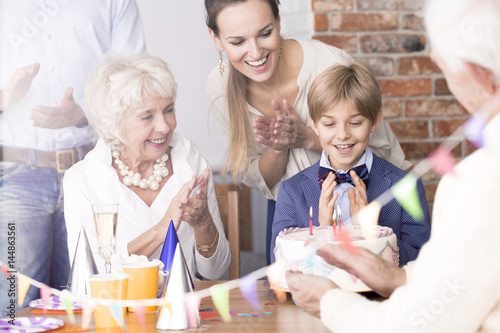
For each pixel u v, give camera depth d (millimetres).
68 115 1985
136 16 2111
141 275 1063
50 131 1976
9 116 1954
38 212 1963
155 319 1041
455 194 692
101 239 1176
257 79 1842
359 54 2482
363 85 1564
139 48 2113
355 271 917
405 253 1395
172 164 1706
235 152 2004
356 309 777
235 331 964
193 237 1663
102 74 1644
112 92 1610
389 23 2488
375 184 1571
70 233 1582
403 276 908
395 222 1513
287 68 1934
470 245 666
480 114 740
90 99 1651
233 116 1985
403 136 2547
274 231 1606
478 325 686
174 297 986
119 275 1036
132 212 1613
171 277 997
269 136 1861
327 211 1463
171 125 1681
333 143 1592
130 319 1065
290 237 1138
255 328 977
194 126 2445
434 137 2559
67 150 1993
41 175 1972
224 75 1992
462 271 667
